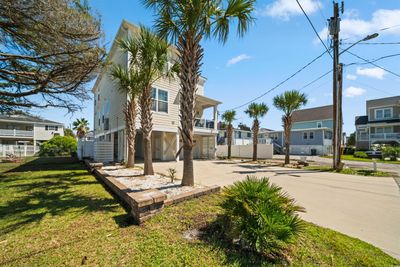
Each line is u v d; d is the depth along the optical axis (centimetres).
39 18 491
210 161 1576
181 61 536
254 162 1499
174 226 304
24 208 398
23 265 217
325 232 298
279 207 262
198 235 277
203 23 498
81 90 754
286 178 809
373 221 358
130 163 936
